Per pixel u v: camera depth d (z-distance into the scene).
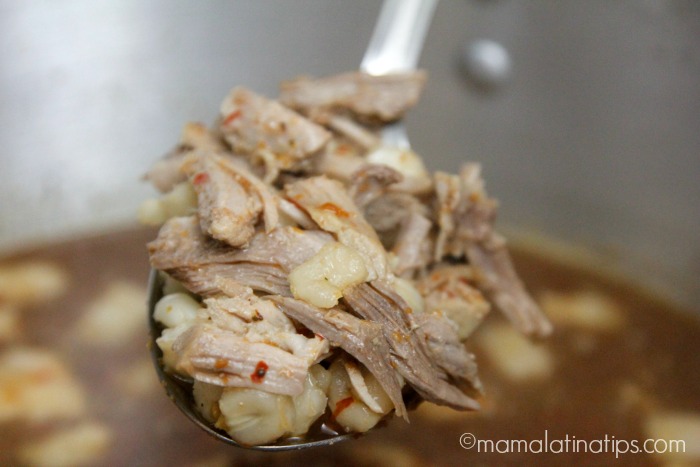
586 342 0.43
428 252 0.31
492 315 0.43
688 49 0.44
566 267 0.47
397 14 0.39
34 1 0.46
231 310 0.26
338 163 0.31
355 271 0.26
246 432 0.26
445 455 0.38
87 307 0.43
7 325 0.42
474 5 0.47
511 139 0.49
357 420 0.26
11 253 0.46
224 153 0.31
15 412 0.39
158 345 0.27
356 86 0.35
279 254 0.27
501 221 0.49
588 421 0.40
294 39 0.49
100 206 0.49
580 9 0.46
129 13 0.48
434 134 0.49
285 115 0.31
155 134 0.50
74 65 0.48
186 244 0.28
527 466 0.38
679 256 0.46
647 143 0.46
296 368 0.25
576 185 0.48
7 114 0.47
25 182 0.48
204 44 0.49
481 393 0.28
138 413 0.40
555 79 0.48
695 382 0.41
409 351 0.26
